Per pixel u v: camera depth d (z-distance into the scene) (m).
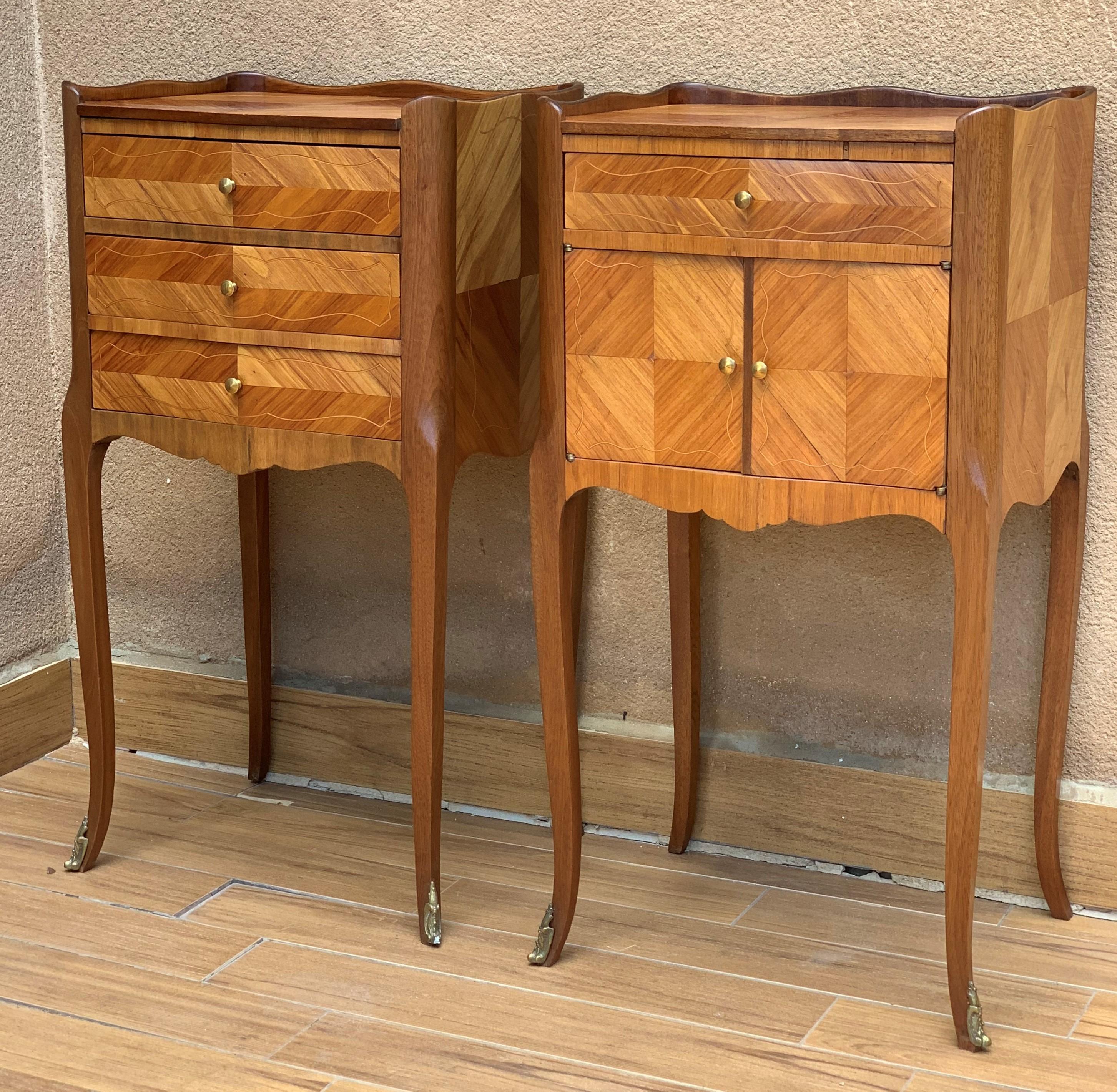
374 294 1.63
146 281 1.75
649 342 1.53
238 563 2.26
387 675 2.19
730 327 1.49
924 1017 1.59
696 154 1.47
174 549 2.30
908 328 1.42
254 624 2.18
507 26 1.95
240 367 1.72
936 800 1.87
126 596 2.35
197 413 1.76
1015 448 1.47
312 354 1.68
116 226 1.75
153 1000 1.62
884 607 1.87
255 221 1.67
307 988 1.65
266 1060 1.51
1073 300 1.61
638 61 1.89
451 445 1.65
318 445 1.70
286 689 2.23
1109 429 1.73
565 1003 1.62
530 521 1.95
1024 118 1.38
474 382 1.72
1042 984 1.65
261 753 2.23
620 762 2.04
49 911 1.82
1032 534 1.78
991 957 1.71
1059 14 1.68
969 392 1.40
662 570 1.98
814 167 1.42
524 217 1.79
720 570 1.95
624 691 2.04
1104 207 1.69
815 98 1.76
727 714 1.98
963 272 1.38
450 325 1.63
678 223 1.49
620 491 1.77
